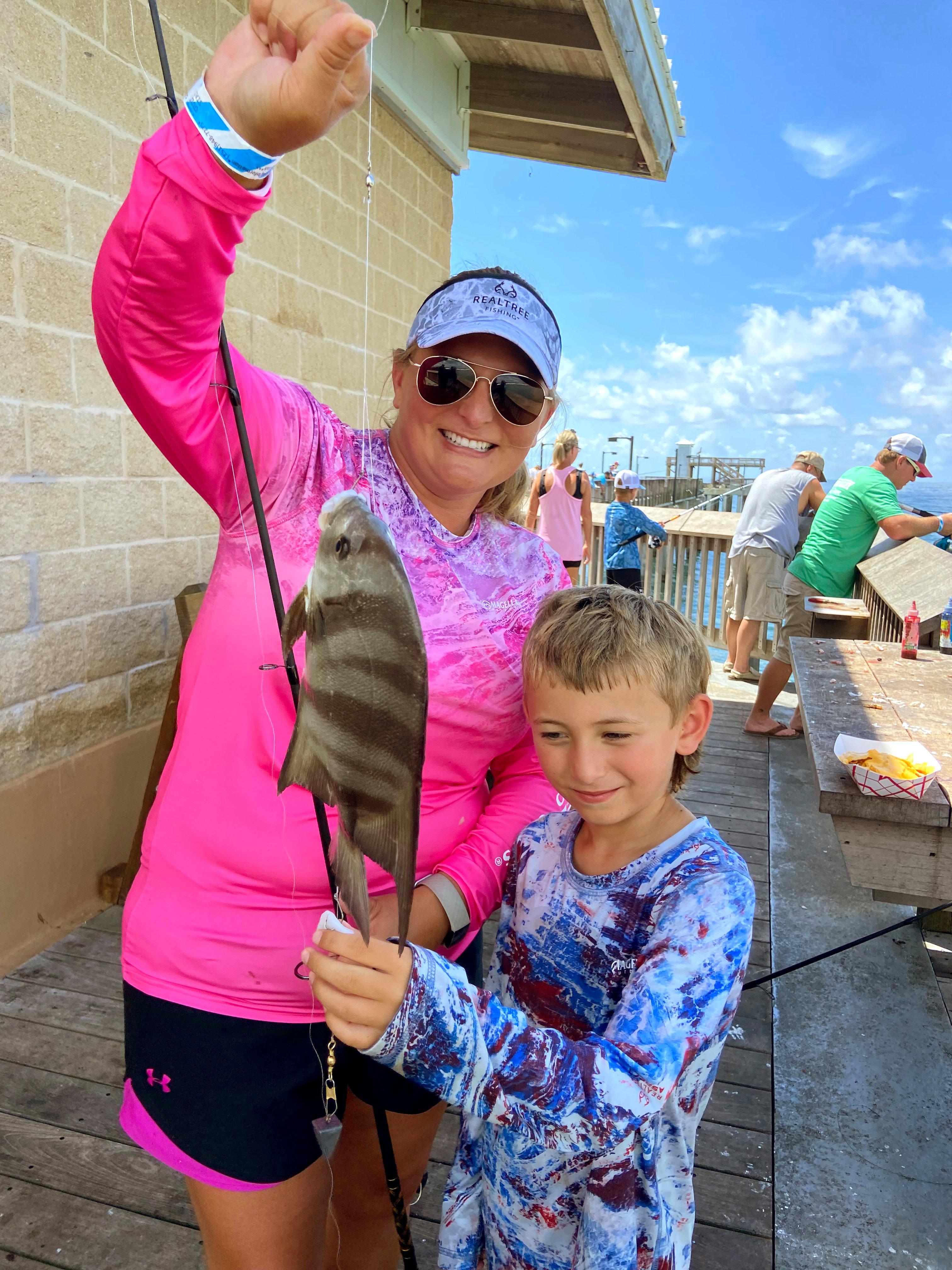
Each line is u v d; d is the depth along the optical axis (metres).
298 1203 1.31
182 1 3.56
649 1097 1.00
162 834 1.29
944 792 2.16
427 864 1.43
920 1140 2.46
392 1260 1.64
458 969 1.03
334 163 4.66
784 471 7.42
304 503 1.24
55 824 3.30
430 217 5.88
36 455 3.09
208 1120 1.24
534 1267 1.23
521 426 1.28
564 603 1.23
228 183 0.89
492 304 1.24
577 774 1.19
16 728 3.10
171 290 0.96
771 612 7.46
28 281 2.99
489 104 5.86
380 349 5.40
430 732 1.37
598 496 13.77
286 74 0.82
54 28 2.97
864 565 5.93
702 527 9.32
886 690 3.21
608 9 4.12
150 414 1.08
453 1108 2.62
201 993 1.24
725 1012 1.11
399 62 4.88
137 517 3.60
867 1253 2.08
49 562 3.18
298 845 1.23
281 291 4.31
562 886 1.30
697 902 1.14
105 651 3.49
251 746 1.23
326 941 0.98
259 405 1.18
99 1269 1.99
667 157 6.07
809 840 4.49
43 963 3.16
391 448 1.37
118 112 3.29
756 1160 2.37
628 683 1.14
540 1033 1.00
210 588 1.29
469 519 1.46
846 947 2.24
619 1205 1.12
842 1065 2.77
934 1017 3.03
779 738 6.20
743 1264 2.04
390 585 0.92
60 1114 2.45
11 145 2.86
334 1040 1.21
